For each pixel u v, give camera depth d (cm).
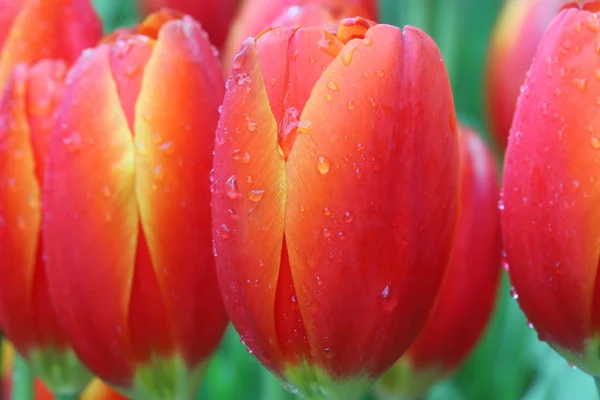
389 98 29
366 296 30
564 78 30
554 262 30
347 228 30
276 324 31
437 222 30
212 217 31
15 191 33
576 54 30
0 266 34
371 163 29
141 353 33
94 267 32
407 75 30
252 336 31
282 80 30
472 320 35
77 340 33
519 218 31
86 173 32
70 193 32
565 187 30
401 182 30
